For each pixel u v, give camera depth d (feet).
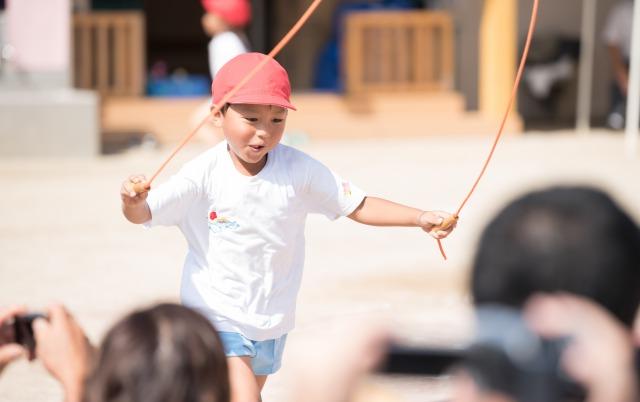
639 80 123.34
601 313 14.02
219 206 34.22
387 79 137.08
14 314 20.34
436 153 120.16
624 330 14.05
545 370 13.76
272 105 33.37
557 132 136.46
